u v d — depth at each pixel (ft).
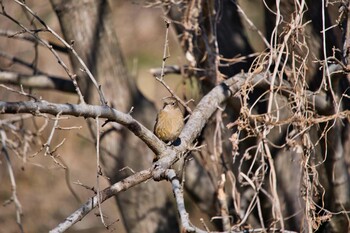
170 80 57.98
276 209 28.17
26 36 39.11
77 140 56.90
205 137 37.83
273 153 36.04
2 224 55.11
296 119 28.71
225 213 33.94
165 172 25.36
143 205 41.70
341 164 33.63
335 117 28.94
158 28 59.93
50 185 56.54
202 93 37.17
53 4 38.99
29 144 42.04
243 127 28.45
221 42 37.60
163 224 41.83
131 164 40.09
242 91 28.86
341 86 33.01
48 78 40.91
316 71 32.68
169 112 31.96
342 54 31.22
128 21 59.88
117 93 39.58
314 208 29.48
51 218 56.34
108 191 25.25
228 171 33.76
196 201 41.70
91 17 38.88
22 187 55.93
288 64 33.55
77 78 39.47
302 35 30.86
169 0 36.86
